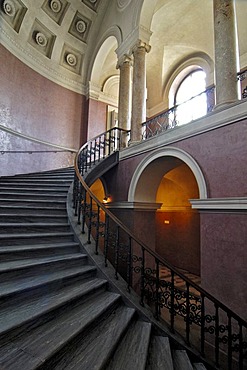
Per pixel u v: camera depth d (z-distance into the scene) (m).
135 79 6.51
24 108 7.58
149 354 2.18
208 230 4.00
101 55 9.26
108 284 2.84
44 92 8.35
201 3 7.09
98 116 9.71
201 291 2.85
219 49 4.24
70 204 4.12
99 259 3.09
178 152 4.71
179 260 8.38
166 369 1.98
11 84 7.17
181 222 8.52
